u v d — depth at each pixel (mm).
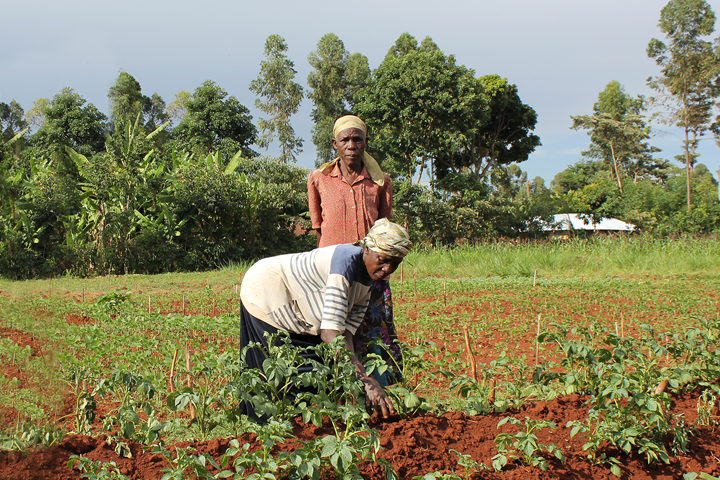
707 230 33406
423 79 24922
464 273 15500
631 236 20938
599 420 3094
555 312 8961
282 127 29641
